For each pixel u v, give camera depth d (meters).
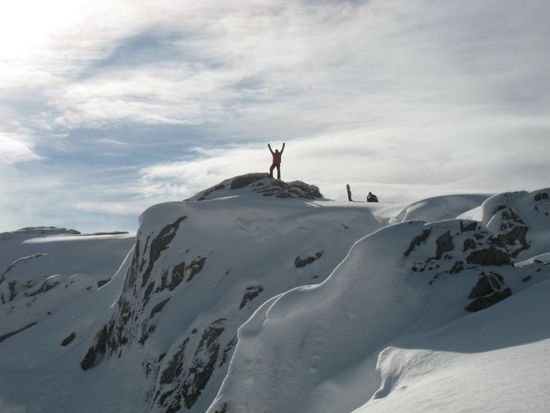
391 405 9.12
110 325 27.98
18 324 34.81
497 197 23.20
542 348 9.13
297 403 12.84
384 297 14.45
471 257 15.11
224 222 27.73
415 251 15.22
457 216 25.00
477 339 10.87
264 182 33.66
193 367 21.50
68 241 46.66
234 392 13.50
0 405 25.19
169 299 25.95
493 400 7.56
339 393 12.38
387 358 11.87
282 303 14.69
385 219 26.41
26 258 43.34
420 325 13.34
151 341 24.11
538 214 22.17
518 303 12.01
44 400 25.27
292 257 24.69
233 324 22.38
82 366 26.97
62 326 30.70
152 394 22.55
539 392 7.35
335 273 15.12
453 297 13.98
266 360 13.77
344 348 13.68
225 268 26.02
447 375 9.50
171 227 27.92
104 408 23.64
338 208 27.84
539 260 16.23
